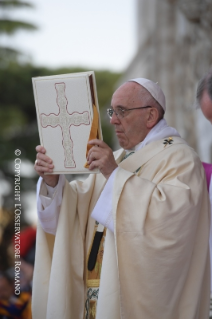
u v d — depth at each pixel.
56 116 12.17
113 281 11.84
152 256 11.31
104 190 11.85
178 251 11.39
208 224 12.17
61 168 12.23
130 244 11.41
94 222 13.41
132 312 11.38
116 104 12.93
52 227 13.14
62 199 13.03
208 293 12.38
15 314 19.59
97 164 11.81
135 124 12.91
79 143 12.05
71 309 12.70
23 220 48.84
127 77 68.38
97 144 11.88
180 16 36.69
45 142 12.34
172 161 12.29
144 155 12.69
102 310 11.77
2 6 59.50
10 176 62.22
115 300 11.75
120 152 13.97
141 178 11.81
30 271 21.19
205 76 12.88
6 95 72.62
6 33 60.94
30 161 70.00
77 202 13.53
